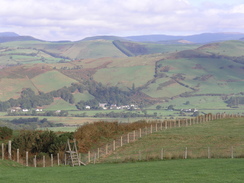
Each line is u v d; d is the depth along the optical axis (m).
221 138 66.38
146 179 32.12
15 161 47.88
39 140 57.94
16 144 56.31
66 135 64.81
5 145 55.47
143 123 89.62
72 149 57.16
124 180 32.09
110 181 31.83
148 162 47.19
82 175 36.28
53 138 58.97
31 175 36.47
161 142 65.69
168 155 50.41
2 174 37.38
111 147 65.06
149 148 61.31
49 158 54.59
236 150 54.78
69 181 32.47
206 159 46.66
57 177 35.09
